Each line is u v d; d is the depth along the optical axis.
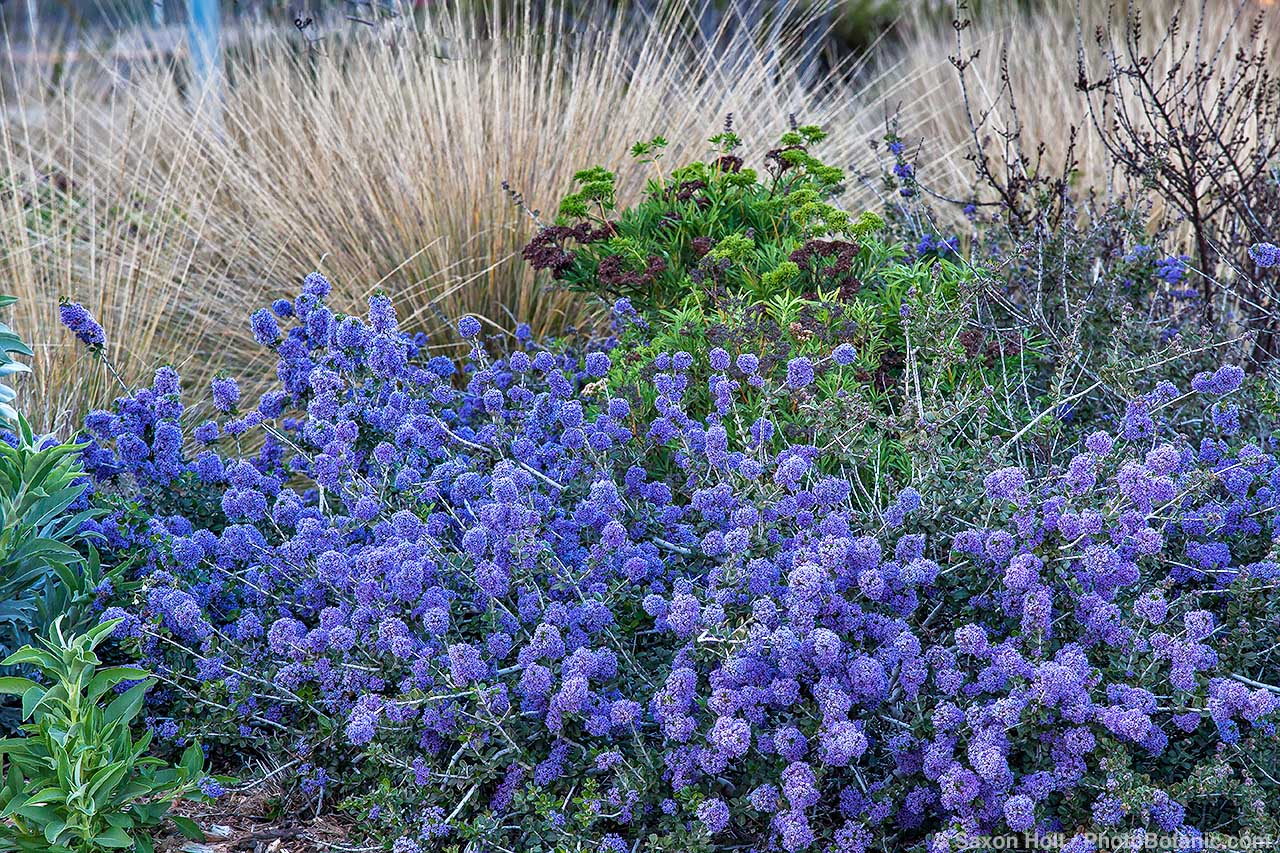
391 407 3.16
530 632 2.60
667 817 2.33
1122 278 4.14
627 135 5.64
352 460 2.95
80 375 4.47
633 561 2.62
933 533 2.63
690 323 3.76
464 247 5.23
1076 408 3.76
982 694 2.31
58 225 5.34
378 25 6.27
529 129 5.49
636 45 6.48
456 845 2.38
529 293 5.20
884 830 2.29
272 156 5.71
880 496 3.22
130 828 2.38
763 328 3.58
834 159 6.36
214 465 3.17
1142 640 2.28
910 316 3.41
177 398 3.27
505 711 2.37
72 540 2.93
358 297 5.14
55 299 4.74
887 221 5.10
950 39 9.55
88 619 2.76
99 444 3.25
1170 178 4.45
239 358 5.14
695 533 2.99
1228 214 4.82
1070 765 2.14
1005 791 2.10
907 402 3.07
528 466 3.14
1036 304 4.05
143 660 2.65
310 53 6.35
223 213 5.57
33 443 2.99
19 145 6.05
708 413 3.68
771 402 3.16
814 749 2.27
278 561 2.79
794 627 2.29
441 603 2.46
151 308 5.00
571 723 2.42
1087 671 2.15
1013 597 2.40
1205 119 4.55
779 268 3.74
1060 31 7.86
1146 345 3.79
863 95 8.14
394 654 2.38
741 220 4.49
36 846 2.28
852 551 2.40
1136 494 2.37
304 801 2.64
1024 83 7.63
